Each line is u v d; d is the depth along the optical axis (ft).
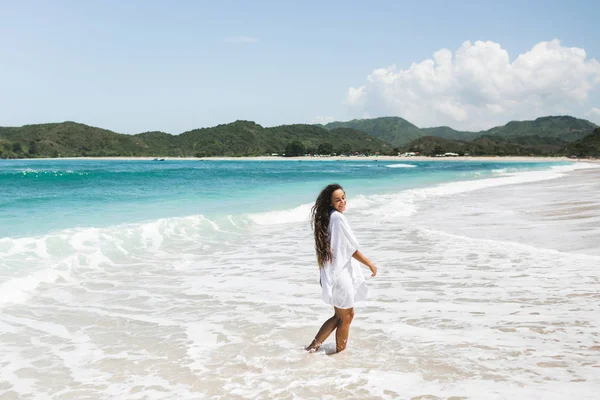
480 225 39.34
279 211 47.57
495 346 13.76
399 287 20.95
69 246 29.04
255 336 15.28
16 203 52.49
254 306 18.75
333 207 14.08
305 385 11.43
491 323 15.89
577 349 13.41
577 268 23.75
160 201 58.59
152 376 12.26
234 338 15.08
